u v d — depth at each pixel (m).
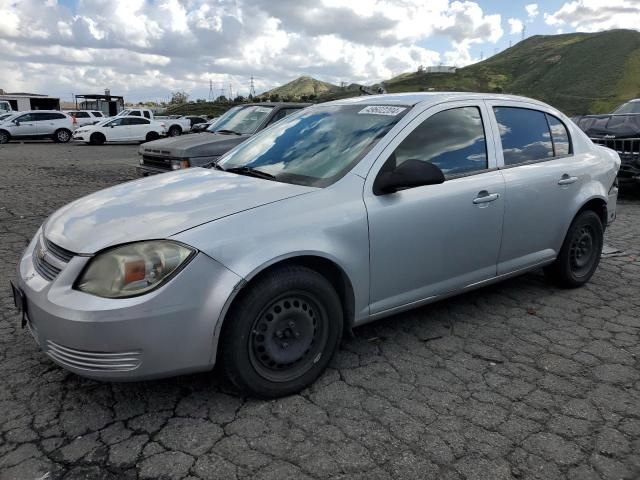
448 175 3.64
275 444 2.60
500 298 4.56
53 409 2.86
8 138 27.97
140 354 2.56
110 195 3.37
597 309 4.34
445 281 3.69
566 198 4.41
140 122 28.36
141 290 2.55
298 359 3.02
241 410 2.88
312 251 2.91
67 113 31.56
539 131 4.42
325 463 2.47
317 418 2.81
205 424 2.75
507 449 2.59
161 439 2.62
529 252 4.26
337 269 3.12
